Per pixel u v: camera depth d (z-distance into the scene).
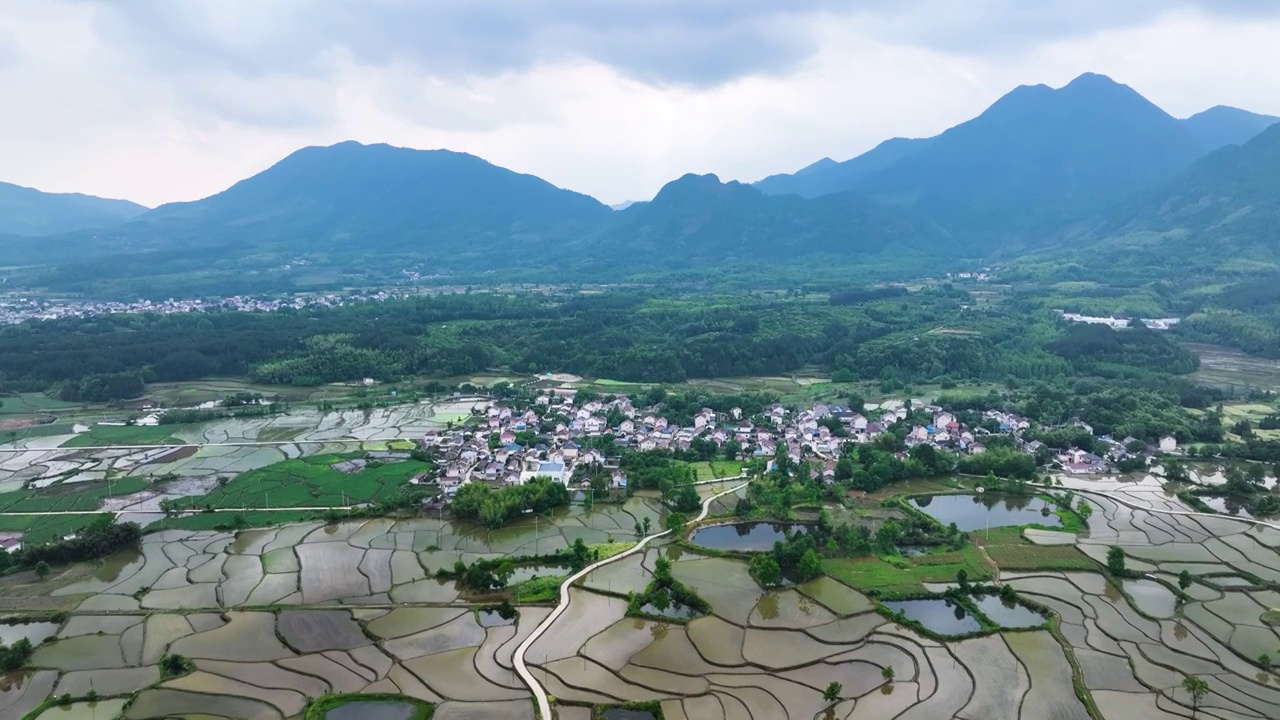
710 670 100.75
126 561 136.62
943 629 112.00
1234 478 170.75
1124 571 128.62
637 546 141.62
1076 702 93.88
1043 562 133.38
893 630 111.06
